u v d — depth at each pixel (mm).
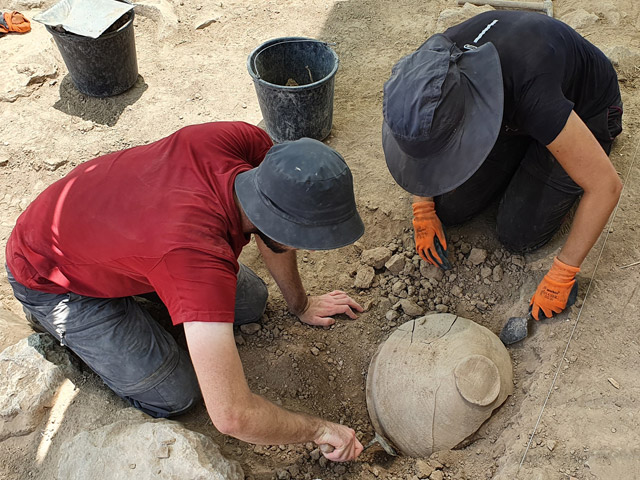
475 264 2525
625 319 2123
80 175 1786
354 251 2705
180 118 3422
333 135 3256
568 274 2090
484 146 1765
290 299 2334
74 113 3473
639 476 1734
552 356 2088
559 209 2287
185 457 1787
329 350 2381
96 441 1885
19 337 2250
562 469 1798
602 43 3443
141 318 2078
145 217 1561
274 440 1674
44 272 1848
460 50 1896
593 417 1893
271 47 3113
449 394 1979
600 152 1807
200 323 1450
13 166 3188
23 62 3701
